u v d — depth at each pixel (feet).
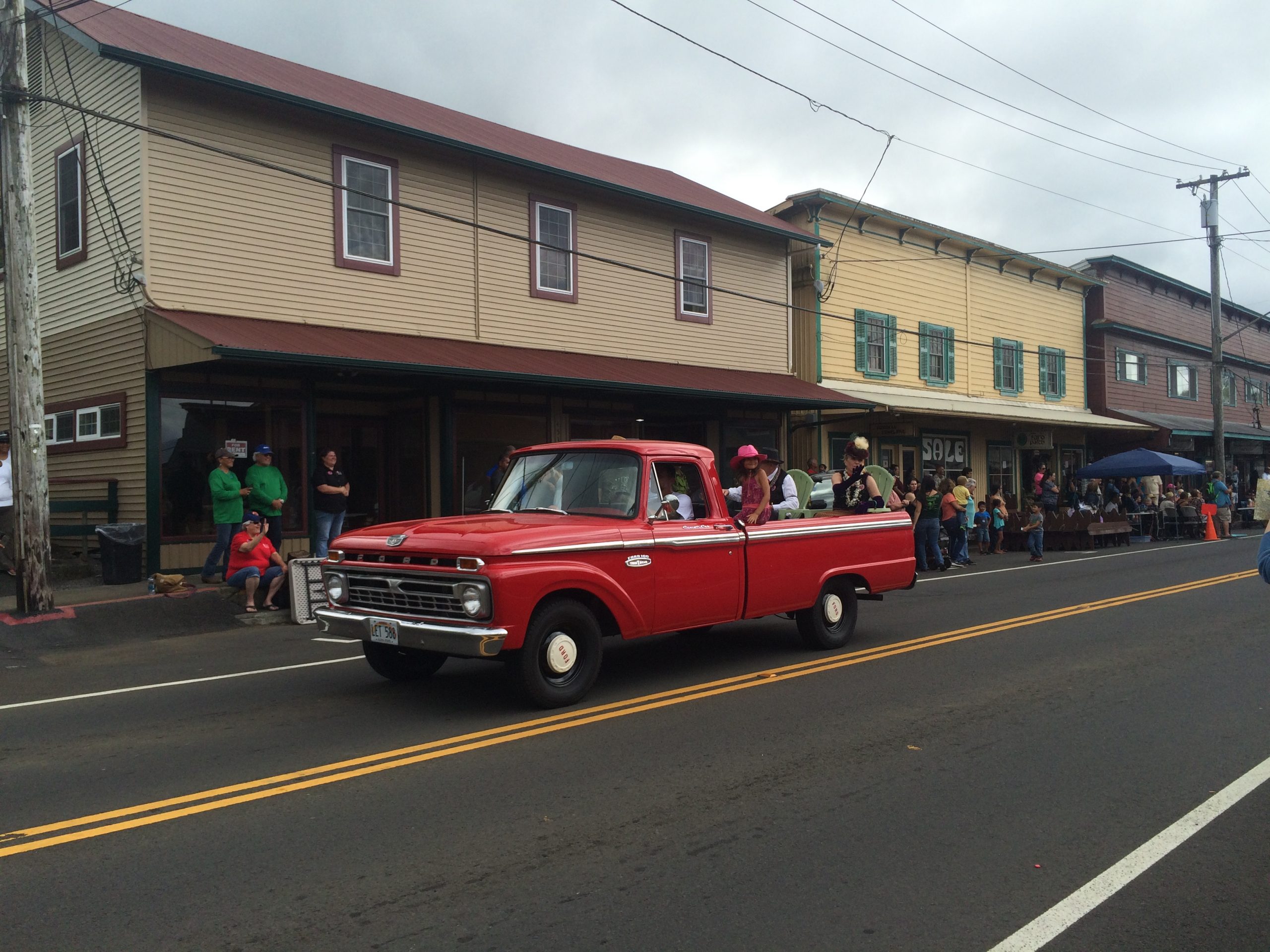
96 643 32.76
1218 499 88.38
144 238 40.73
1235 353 133.90
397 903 12.48
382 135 48.39
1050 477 85.05
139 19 48.91
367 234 48.03
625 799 16.38
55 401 48.39
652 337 61.77
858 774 17.72
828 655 28.91
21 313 34.24
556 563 21.57
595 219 58.49
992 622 35.17
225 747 19.56
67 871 13.48
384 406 53.57
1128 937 11.70
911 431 73.97
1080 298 105.40
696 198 66.69
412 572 21.63
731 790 16.81
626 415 61.57
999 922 12.02
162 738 20.27
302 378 45.96
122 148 42.32
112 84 43.14
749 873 13.42
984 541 70.74
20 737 20.53
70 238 47.09
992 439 90.74
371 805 16.06
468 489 53.06
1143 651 29.40
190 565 42.27
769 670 26.61
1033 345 97.60
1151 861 13.89
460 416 52.75
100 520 44.75
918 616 37.09
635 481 24.12
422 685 25.22
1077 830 15.05
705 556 25.08
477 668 27.43
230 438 43.78
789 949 11.33
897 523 31.63
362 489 52.47
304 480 46.01
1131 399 110.52
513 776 17.54
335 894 12.74
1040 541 64.08
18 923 11.94
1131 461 84.07
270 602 38.04
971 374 88.69
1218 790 16.85
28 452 34.06
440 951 11.25
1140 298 113.19
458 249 51.65
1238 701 23.16
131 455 42.16
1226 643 30.60
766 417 70.33
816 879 13.23
